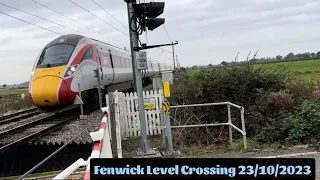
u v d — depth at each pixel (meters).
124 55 26.42
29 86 15.71
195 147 8.48
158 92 11.19
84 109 18.05
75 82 15.76
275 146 7.68
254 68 11.52
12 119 17.22
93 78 17.47
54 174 6.68
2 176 8.17
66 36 17.44
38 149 9.08
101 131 3.86
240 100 10.74
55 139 10.56
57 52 16.33
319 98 9.97
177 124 10.02
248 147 7.65
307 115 8.12
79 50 16.72
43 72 15.59
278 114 9.34
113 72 21.44
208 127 9.91
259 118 9.59
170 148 7.84
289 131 8.12
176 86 13.05
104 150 4.08
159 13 8.02
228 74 11.16
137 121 10.32
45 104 15.34
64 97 15.30
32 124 14.03
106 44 21.83
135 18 7.91
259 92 10.34
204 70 11.60
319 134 7.73
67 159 7.89
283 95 9.57
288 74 11.55
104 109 7.07
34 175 6.71
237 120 10.27
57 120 15.40
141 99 7.95
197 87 11.12
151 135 10.36
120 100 10.02
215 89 10.92
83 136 10.81
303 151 7.04
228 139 9.45
